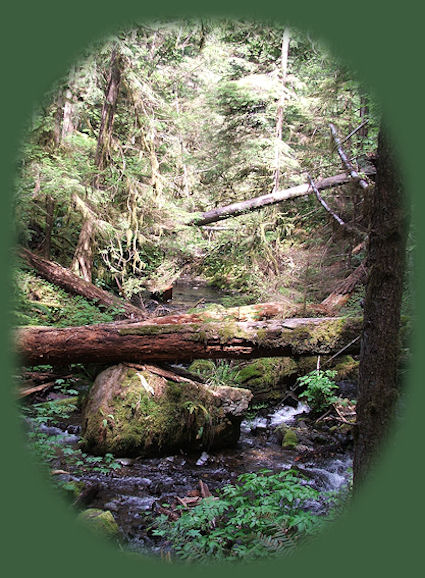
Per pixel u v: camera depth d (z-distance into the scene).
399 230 3.09
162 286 11.11
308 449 5.74
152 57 10.23
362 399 3.29
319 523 3.45
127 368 5.71
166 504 4.39
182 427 5.43
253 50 12.45
